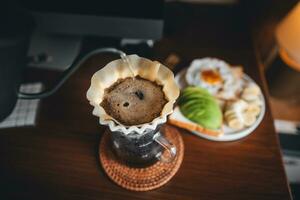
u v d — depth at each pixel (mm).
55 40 628
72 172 474
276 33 645
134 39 602
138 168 461
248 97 528
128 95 394
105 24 547
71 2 542
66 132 512
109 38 633
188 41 639
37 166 480
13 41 402
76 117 528
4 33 410
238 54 619
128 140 411
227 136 491
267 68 751
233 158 485
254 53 622
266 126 518
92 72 583
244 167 477
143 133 377
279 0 690
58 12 538
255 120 508
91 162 482
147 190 452
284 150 708
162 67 405
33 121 517
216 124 484
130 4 539
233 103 513
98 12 541
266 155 489
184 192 454
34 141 504
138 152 448
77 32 569
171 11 702
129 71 406
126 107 383
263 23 728
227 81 552
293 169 726
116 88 401
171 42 636
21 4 542
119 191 455
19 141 504
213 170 474
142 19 533
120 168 462
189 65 589
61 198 453
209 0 735
